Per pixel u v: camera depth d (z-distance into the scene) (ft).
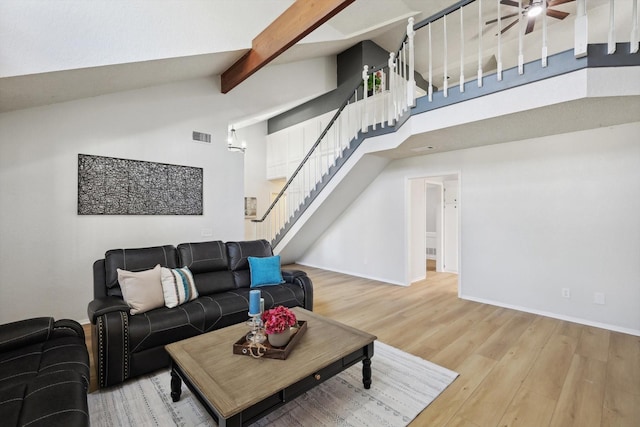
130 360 7.41
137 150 12.64
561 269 11.75
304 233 20.15
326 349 6.38
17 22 7.52
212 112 14.97
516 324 11.18
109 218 11.98
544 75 8.36
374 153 15.15
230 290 10.99
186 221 14.06
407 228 17.01
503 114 9.16
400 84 13.26
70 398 4.50
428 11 15.64
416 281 18.06
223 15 11.51
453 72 22.59
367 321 11.59
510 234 13.05
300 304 11.19
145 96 12.84
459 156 14.62
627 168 10.37
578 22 7.79
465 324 11.24
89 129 11.48
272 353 5.99
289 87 18.19
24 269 10.30
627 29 13.98
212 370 5.54
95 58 8.71
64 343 6.40
